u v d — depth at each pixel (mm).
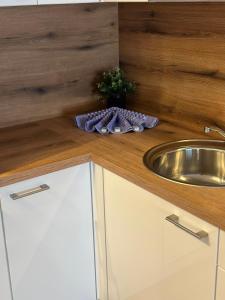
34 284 1687
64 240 1716
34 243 1630
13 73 1969
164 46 1952
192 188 1325
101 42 2184
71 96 2178
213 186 1334
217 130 1668
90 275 1866
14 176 1479
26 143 1788
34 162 1574
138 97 2193
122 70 2254
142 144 1731
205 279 1254
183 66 1881
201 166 1748
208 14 1700
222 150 1691
